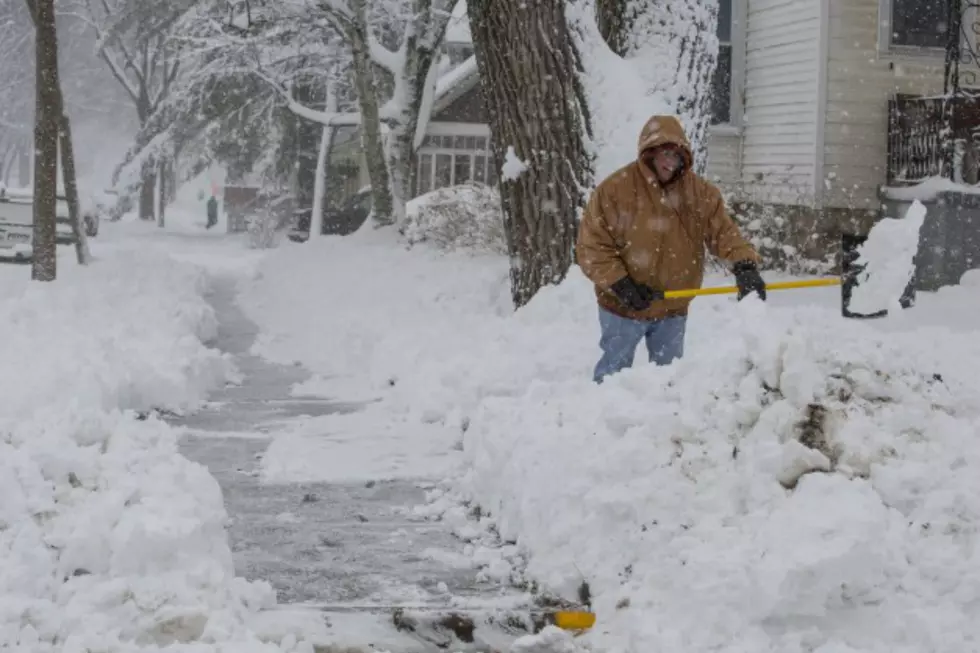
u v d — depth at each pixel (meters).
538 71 10.97
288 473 6.78
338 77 29.98
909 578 4.14
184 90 33.09
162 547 4.25
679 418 5.00
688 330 9.61
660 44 11.33
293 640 4.05
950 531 4.34
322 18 26.45
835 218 18.22
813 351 4.99
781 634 3.96
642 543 4.58
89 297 12.91
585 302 10.38
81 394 7.60
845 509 4.22
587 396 5.91
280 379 10.45
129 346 9.52
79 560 4.24
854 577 4.02
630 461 4.91
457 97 33.41
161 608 3.96
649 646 4.02
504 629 4.36
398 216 25.61
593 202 6.87
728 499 4.63
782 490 4.58
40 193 15.63
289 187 39.25
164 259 19.52
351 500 6.26
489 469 5.95
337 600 4.70
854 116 18.48
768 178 19.06
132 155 45.78
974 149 17.42
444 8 26.81
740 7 20.08
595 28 11.23
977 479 4.53
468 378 8.65
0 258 21.25
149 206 61.62
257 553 5.31
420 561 5.23
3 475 4.53
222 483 6.55
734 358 5.16
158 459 5.26
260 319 15.16
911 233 5.68
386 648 4.21
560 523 4.91
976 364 5.96
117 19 47.69
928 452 4.70
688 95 11.31
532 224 11.12
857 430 4.70
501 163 11.28
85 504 4.64
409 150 26.34
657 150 6.75
